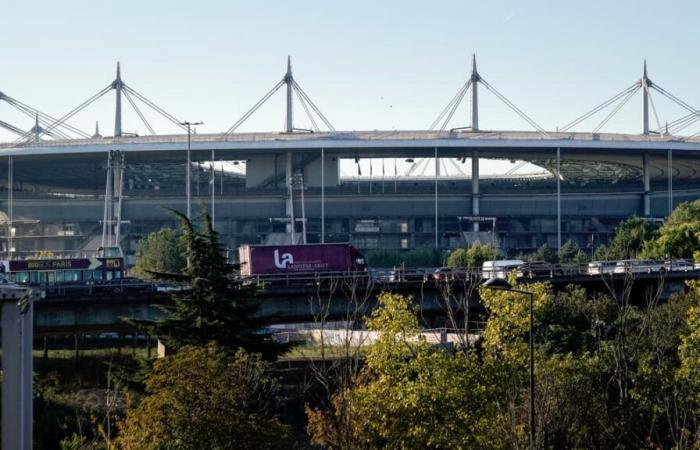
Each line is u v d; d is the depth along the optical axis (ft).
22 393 65.46
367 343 269.03
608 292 315.99
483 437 154.61
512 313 174.19
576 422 171.22
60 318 263.49
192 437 161.89
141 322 213.46
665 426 174.70
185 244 216.54
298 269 351.87
